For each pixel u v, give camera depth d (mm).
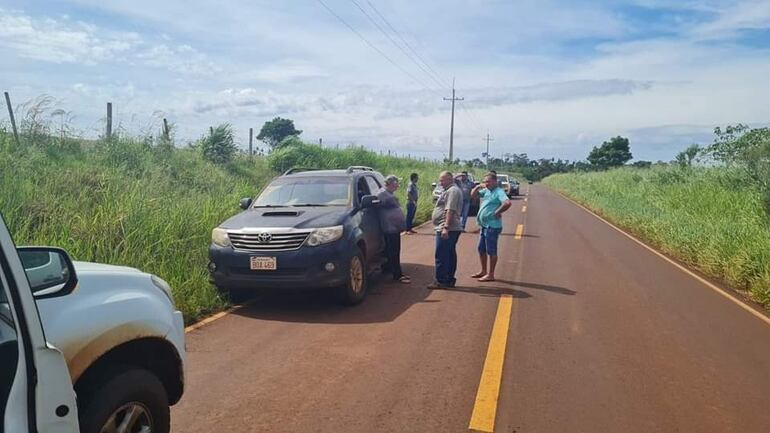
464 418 4480
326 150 27250
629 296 9117
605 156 79875
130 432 3098
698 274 11398
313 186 9227
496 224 10055
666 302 8766
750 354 6270
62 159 13211
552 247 14734
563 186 56188
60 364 2445
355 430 4246
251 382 5152
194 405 4645
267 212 8312
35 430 2336
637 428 4398
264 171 21203
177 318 3643
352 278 8023
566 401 4867
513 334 6809
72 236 8211
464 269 11289
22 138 13148
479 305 8227
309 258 7492
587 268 11672
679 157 30750
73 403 2500
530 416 4566
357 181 9484
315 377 5297
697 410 4758
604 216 25562
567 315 7793
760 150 20594
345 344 6297
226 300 8148
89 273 3094
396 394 4922
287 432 4195
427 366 5625
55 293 2637
